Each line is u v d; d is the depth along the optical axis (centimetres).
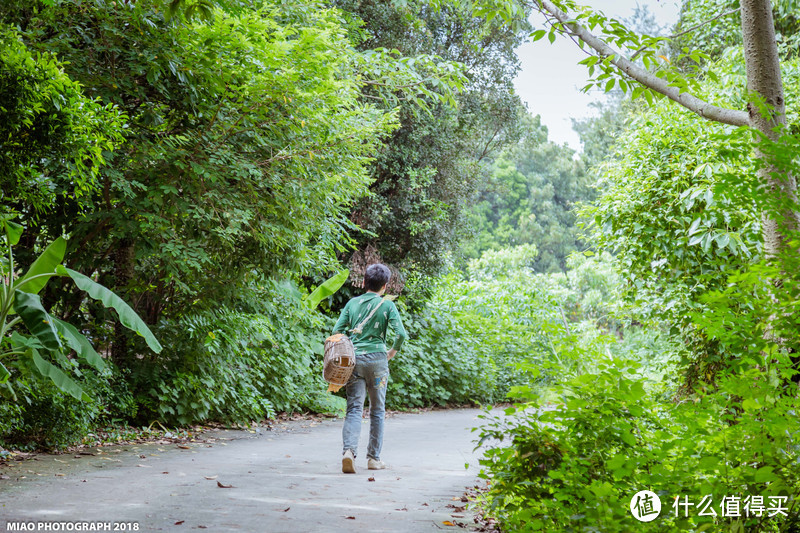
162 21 784
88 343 617
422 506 478
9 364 680
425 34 1709
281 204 886
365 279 686
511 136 2142
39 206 668
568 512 326
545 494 343
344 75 990
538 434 358
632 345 1453
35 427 709
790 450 292
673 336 835
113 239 890
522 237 4853
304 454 773
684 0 1616
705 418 308
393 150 1534
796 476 287
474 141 2061
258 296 1121
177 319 998
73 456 687
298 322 1272
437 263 1664
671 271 836
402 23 1560
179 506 450
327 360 632
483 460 369
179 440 860
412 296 1630
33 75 570
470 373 1622
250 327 1058
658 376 1045
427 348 1591
